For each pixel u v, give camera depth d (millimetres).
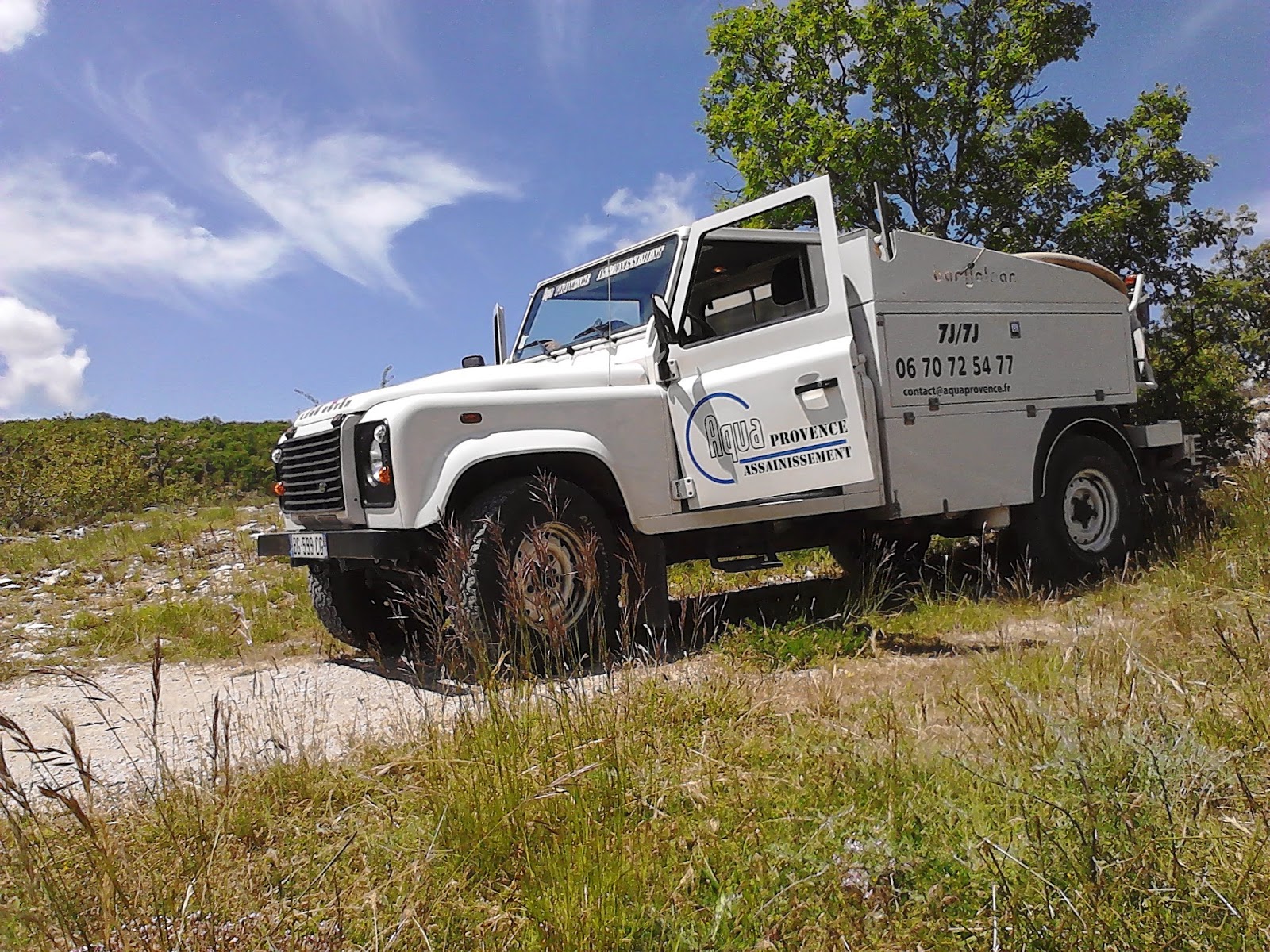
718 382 5453
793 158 13820
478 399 5031
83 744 4238
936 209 14102
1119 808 2207
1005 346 6496
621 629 5117
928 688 3838
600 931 2072
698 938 2115
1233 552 6105
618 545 5430
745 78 15164
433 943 2135
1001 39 14219
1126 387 7359
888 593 5922
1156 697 3080
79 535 15086
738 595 7426
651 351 5723
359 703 4637
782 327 5430
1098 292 7223
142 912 2133
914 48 13664
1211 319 13633
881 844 2361
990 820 2430
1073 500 6906
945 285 6160
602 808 2668
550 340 6586
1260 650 3568
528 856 2398
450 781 2771
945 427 6094
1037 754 2705
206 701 5039
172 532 13422
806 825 2559
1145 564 6809
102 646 6855
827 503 5617
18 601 9273
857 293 5887
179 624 7324
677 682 3951
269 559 10641
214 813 2764
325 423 5414
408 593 5441
